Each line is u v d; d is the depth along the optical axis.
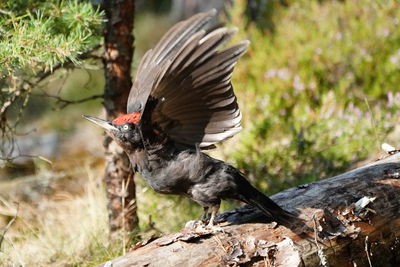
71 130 20.81
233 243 7.09
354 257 7.50
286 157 12.55
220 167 7.43
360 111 13.23
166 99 7.20
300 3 18.31
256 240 7.14
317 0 18.72
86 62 11.34
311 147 12.85
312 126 13.30
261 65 16.45
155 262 6.85
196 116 7.45
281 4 19.84
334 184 8.11
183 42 7.69
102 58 10.73
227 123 7.39
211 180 7.38
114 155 10.83
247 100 15.20
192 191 7.50
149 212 12.04
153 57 7.95
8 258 10.69
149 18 30.05
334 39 16.44
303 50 16.30
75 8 9.54
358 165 11.98
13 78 9.69
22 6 9.86
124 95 10.71
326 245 7.30
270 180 12.23
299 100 15.01
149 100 7.21
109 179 10.97
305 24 17.48
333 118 13.52
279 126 13.87
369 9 16.97
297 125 13.53
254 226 7.39
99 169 16.16
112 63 10.59
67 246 11.23
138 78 7.96
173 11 29.02
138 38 28.80
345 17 17.14
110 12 10.44
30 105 22.48
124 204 10.97
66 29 9.74
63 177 15.59
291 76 15.89
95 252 10.70
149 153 7.48
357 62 15.59
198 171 7.37
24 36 8.79
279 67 16.34
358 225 7.60
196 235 7.10
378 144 11.62
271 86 15.59
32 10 9.85
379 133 12.59
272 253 7.05
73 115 22.64
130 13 10.55
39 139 19.58
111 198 10.98
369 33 16.16
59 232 12.02
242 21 17.33
